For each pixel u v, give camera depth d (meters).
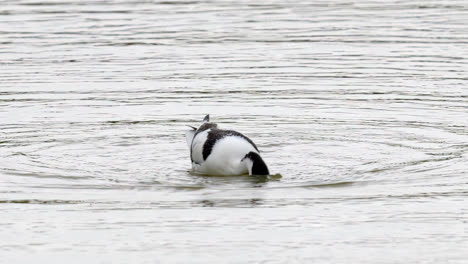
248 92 56.81
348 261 27.11
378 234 29.83
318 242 29.03
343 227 30.69
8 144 44.34
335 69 63.22
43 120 49.75
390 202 34.06
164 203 34.31
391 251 28.03
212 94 56.31
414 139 45.12
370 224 31.08
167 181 37.94
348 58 67.00
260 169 37.81
